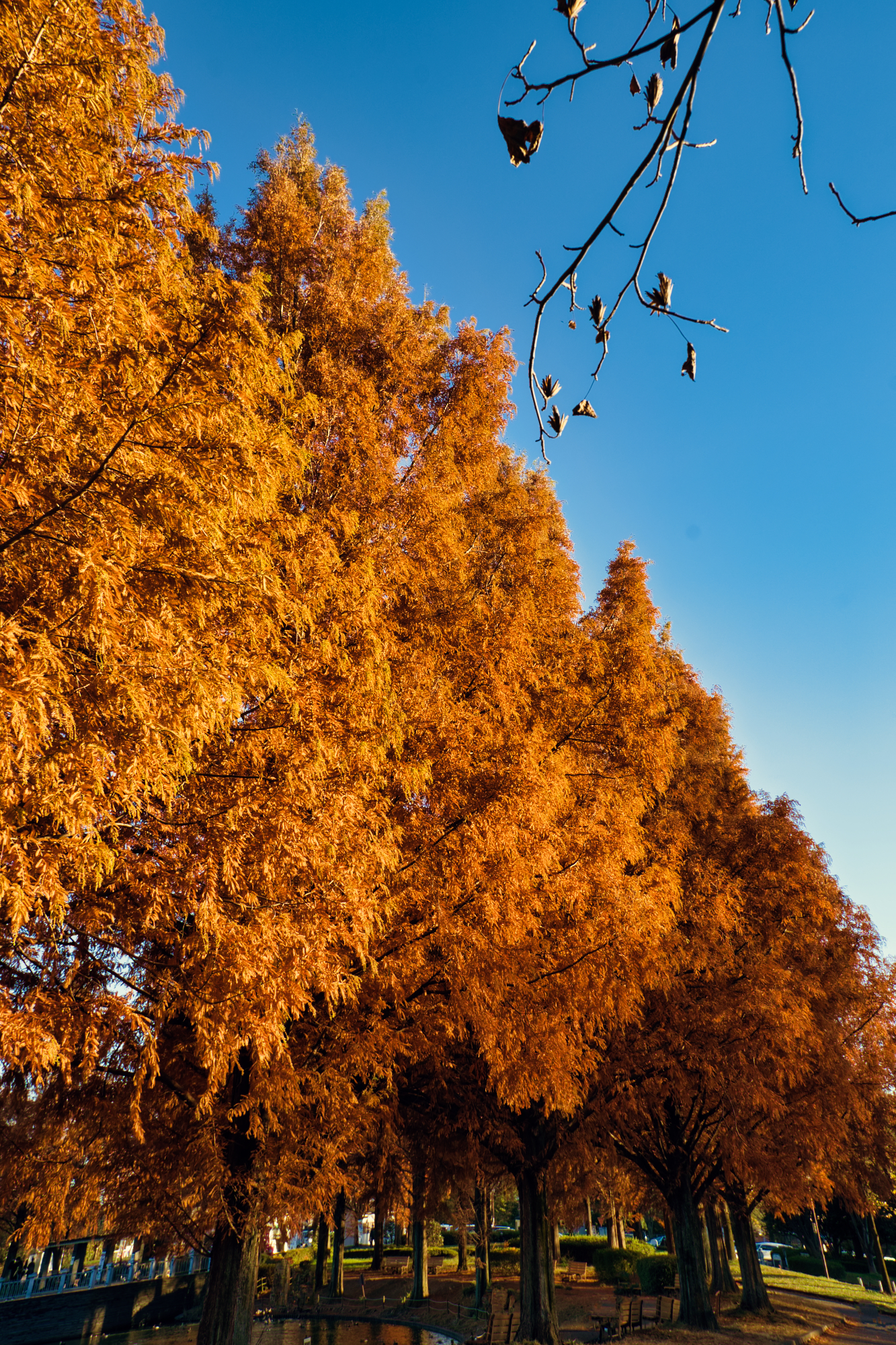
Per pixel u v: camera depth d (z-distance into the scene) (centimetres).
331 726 724
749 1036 1512
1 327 434
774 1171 1711
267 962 593
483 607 1087
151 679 504
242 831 627
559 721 1258
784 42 108
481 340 1294
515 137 114
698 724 2014
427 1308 2598
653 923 1136
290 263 1239
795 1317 2158
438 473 1158
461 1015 921
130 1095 802
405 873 861
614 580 1539
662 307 126
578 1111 1513
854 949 2222
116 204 504
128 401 491
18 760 430
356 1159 1647
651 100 113
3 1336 1786
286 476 720
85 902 602
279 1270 3072
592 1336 1923
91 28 496
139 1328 2144
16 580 476
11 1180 799
